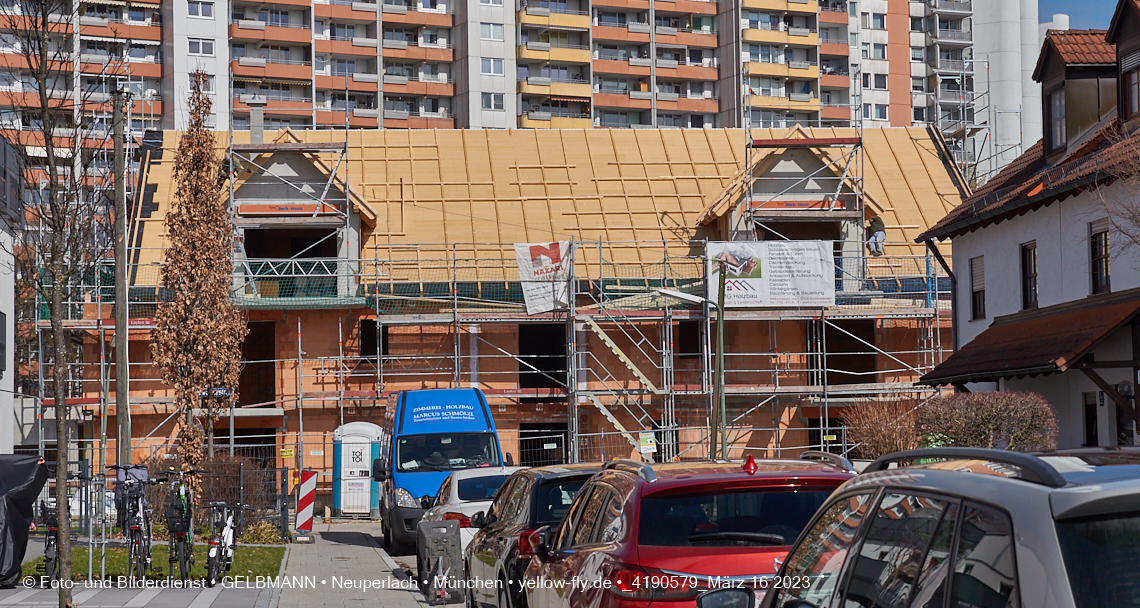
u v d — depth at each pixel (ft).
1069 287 131.44
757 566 34.06
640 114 523.70
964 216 152.05
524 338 229.04
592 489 45.09
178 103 448.24
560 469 63.52
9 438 143.43
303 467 190.08
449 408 135.64
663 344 192.24
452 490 97.09
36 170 74.49
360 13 480.64
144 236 197.98
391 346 194.39
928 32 574.15
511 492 67.56
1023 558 17.08
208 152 148.77
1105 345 122.72
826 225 214.90
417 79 494.18
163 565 97.45
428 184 212.43
